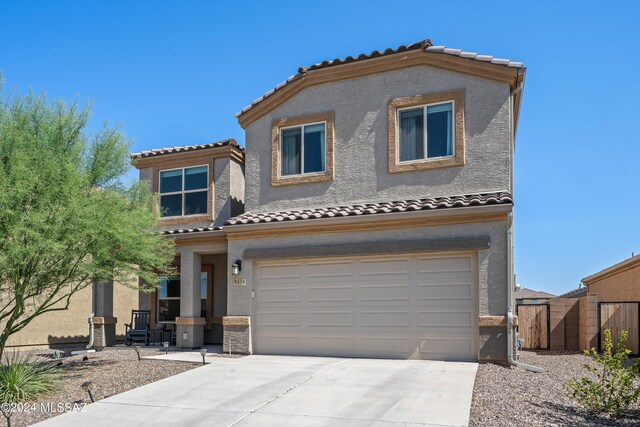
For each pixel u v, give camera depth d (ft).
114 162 44.73
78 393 36.37
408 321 46.01
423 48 50.47
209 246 57.67
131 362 46.96
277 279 51.37
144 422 29.84
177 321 58.39
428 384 35.22
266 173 56.08
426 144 50.11
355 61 52.60
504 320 42.34
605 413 29.66
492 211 43.32
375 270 47.65
